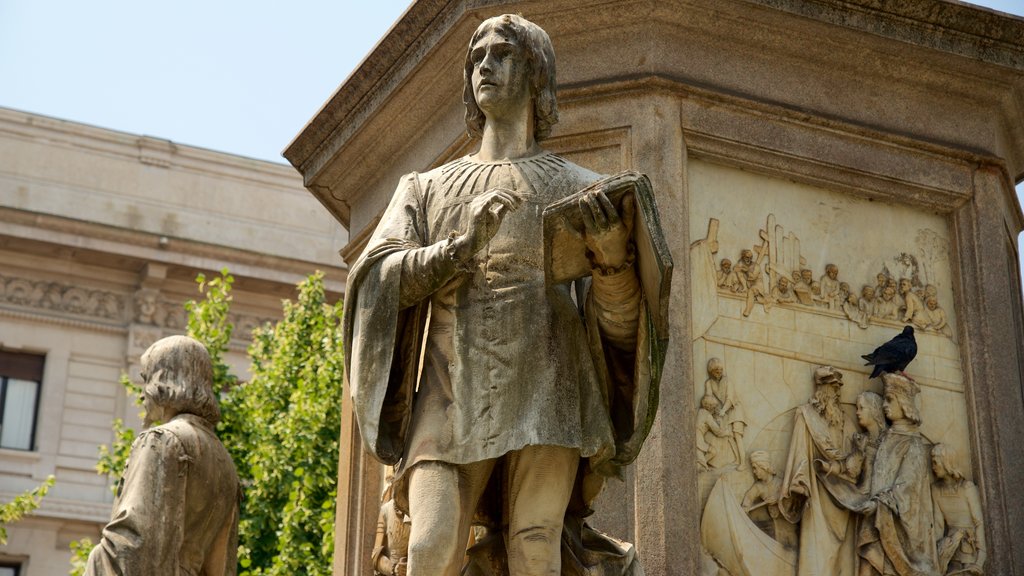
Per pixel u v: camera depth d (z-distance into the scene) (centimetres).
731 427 775
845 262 839
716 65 832
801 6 841
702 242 804
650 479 737
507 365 562
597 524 734
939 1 867
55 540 3681
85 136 3984
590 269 557
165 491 766
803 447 784
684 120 812
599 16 827
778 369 799
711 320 792
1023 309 927
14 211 3778
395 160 942
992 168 888
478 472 561
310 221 4100
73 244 3809
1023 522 821
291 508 2383
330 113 966
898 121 870
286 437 2483
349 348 579
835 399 803
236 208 4053
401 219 590
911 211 867
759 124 831
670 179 796
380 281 565
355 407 561
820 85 856
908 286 851
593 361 571
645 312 556
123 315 3881
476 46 621
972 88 891
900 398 811
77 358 3819
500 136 614
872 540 778
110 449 3788
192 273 3909
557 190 590
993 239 875
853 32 852
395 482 571
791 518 772
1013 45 888
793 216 833
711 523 752
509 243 579
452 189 596
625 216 539
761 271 813
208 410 821
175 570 761
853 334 826
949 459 815
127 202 3969
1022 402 853
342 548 934
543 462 559
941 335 852
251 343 3909
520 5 831
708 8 827
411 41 891
